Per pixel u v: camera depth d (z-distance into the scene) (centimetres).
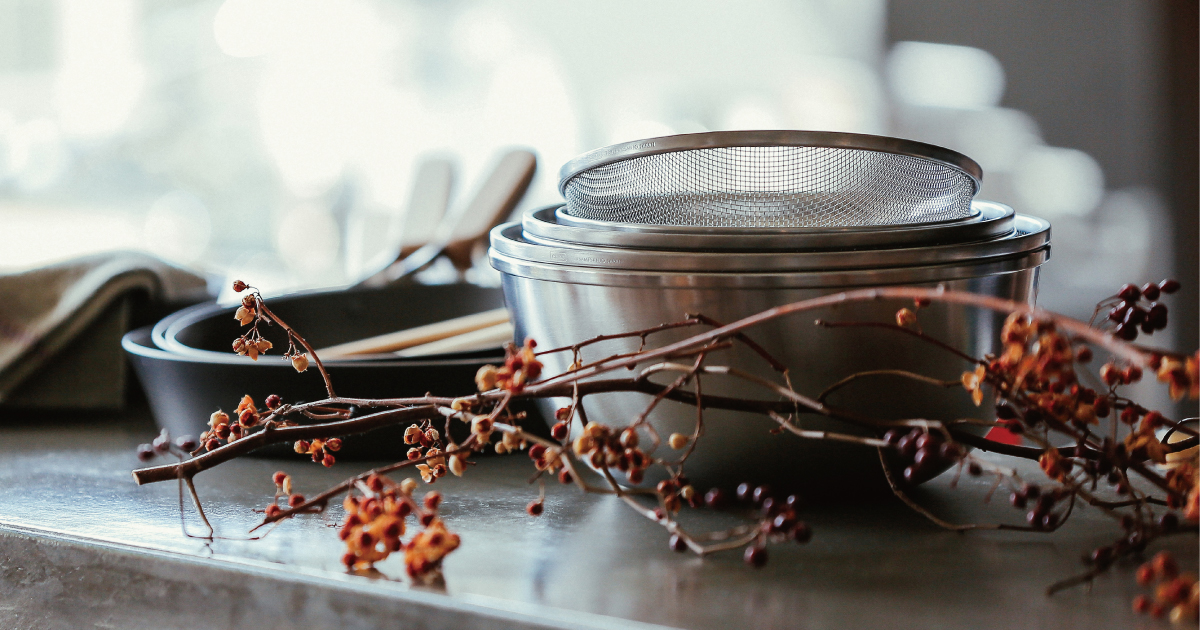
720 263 93
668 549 96
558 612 88
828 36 363
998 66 324
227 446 99
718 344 92
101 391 130
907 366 95
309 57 394
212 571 95
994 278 95
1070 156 313
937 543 96
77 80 393
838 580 92
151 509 105
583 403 98
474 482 109
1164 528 91
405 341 124
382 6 391
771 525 88
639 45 388
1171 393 87
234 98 397
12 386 128
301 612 93
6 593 102
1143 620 88
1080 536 97
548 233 99
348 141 399
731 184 97
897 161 96
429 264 144
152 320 134
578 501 105
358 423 99
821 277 93
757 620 88
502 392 96
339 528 100
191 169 398
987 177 329
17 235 319
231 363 111
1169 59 294
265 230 400
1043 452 96
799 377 94
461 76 394
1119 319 94
